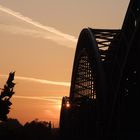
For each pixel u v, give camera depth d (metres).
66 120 101.00
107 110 63.53
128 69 51.94
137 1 45.28
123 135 56.59
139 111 51.44
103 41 68.75
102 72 65.31
